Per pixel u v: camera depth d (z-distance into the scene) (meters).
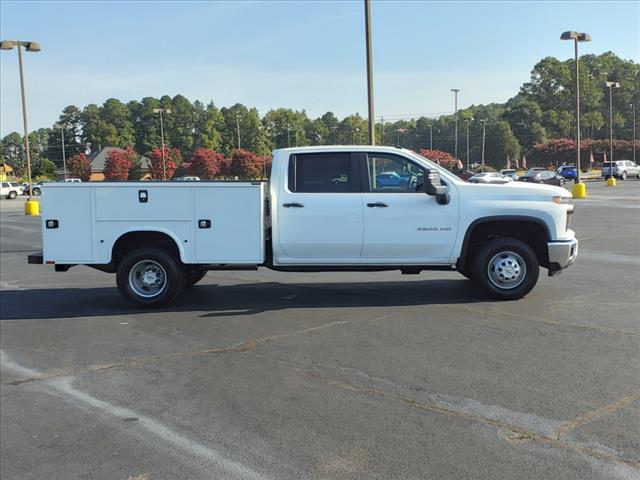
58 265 8.09
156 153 91.06
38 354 6.27
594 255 12.18
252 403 4.74
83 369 5.75
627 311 7.41
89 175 102.38
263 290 9.41
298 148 8.01
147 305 8.20
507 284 8.02
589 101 128.12
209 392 5.02
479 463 3.65
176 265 8.16
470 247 8.16
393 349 6.03
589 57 132.38
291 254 8.02
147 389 5.14
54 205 7.93
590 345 6.00
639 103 129.38
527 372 5.24
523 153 125.94
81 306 8.64
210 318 7.63
